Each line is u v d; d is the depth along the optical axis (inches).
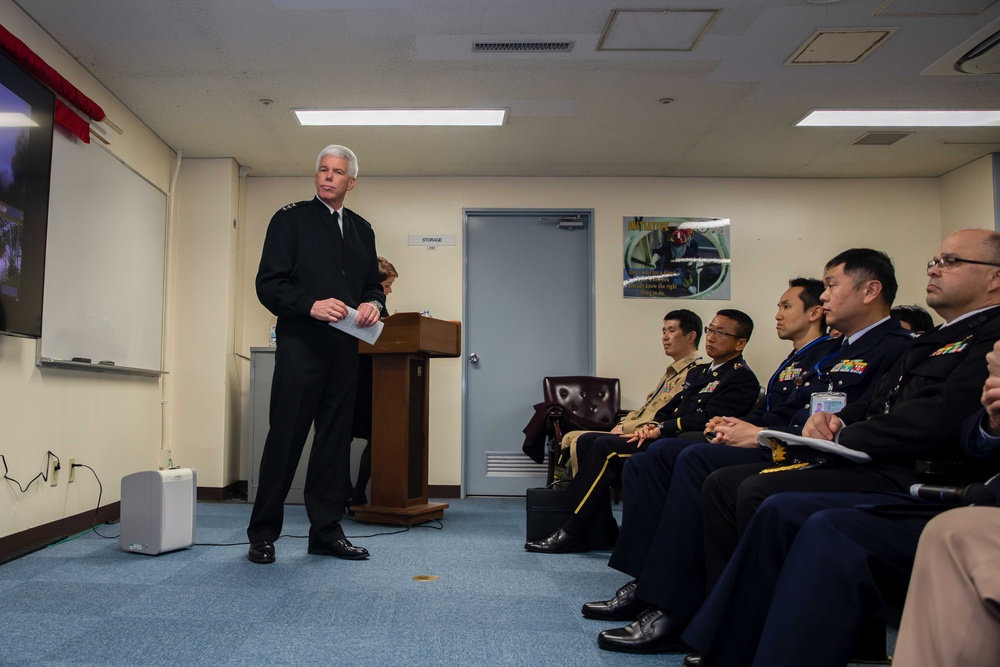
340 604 93.9
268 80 164.9
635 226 232.7
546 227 236.2
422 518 162.7
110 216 165.9
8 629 82.4
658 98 174.4
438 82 166.2
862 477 65.9
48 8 133.8
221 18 137.7
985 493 49.4
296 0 131.8
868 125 190.1
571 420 199.8
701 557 78.7
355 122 189.0
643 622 78.7
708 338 135.1
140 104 177.0
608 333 229.3
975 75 161.3
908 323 128.4
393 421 161.3
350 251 126.9
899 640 42.1
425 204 232.4
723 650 59.3
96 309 158.2
